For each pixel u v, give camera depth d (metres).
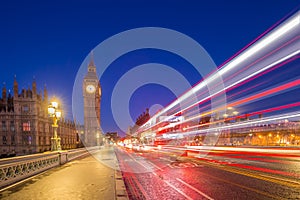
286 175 11.38
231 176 11.64
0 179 9.81
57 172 14.28
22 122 76.75
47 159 16.38
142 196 8.25
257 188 8.68
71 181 10.74
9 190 9.04
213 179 11.01
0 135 74.62
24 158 12.30
